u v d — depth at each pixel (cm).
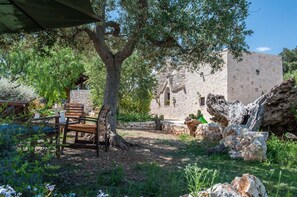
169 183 411
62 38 808
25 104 592
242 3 711
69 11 267
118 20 817
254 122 867
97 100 1688
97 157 615
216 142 945
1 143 315
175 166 557
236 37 762
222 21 684
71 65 2212
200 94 2383
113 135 775
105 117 708
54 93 2155
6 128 345
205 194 257
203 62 916
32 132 390
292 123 1023
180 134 1183
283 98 969
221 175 482
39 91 2084
